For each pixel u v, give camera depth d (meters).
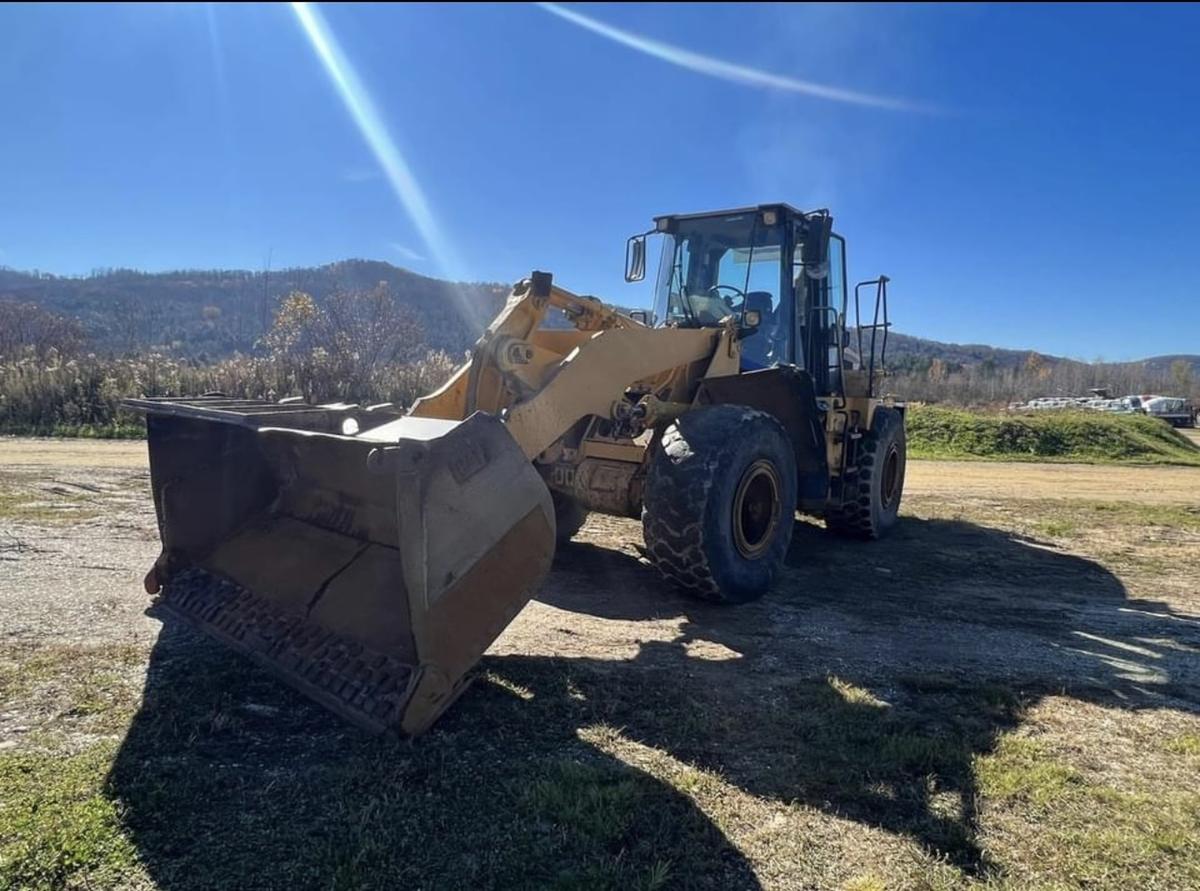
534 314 4.40
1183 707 3.57
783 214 5.98
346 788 2.54
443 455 2.78
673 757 2.87
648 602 4.90
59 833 2.23
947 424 19.42
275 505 4.10
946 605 5.21
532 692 3.36
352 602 3.27
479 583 2.91
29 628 3.86
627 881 2.16
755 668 3.80
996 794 2.72
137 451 11.11
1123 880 2.29
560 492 5.41
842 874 2.26
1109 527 8.57
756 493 4.93
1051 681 3.84
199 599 3.64
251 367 16.34
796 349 6.04
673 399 5.37
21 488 7.85
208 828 2.30
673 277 6.57
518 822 2.40
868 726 3.20
